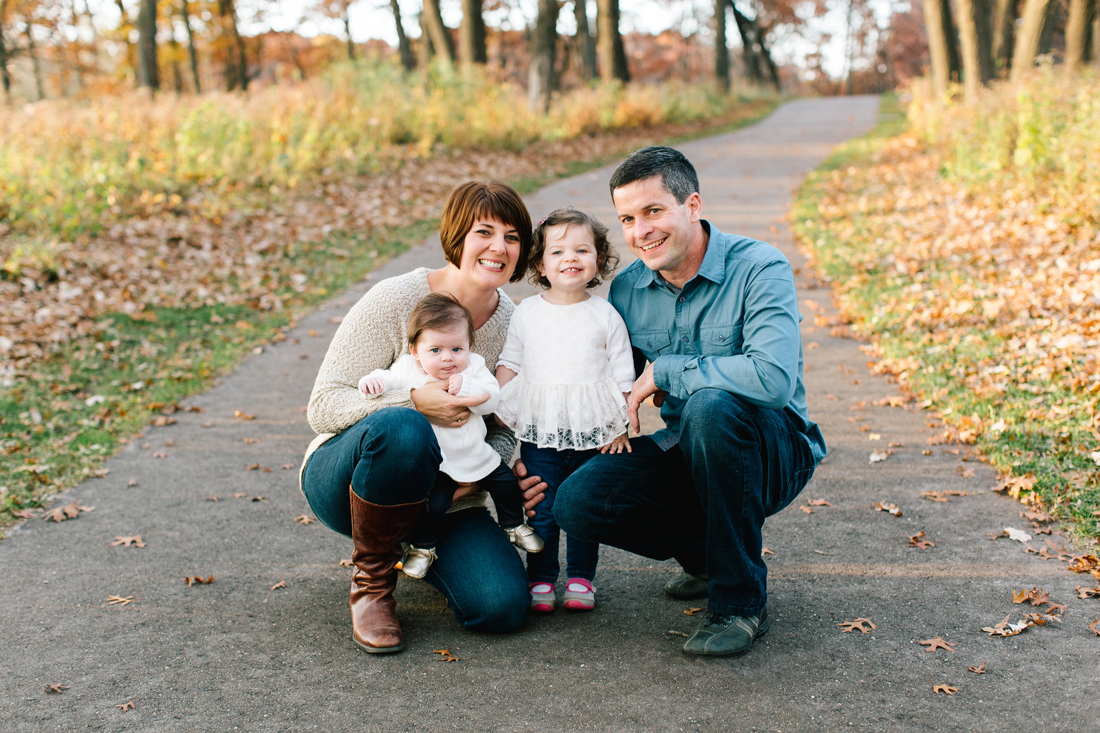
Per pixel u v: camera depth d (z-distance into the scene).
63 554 3.49
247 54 43.00
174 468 4.52
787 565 3.21
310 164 12.66
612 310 2.94
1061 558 3.09
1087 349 4.97
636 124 22.53
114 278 8.06
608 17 25.61
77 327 6.87
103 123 13.05
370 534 2.62
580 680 2.45
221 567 3.36
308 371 6.26
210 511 3.95
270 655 2.66
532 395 2.90
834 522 3.56
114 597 3.08
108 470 4.48
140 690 2.47
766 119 25.98
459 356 2.76
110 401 5.48
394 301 2.85
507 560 2.76
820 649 2.58
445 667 2.55
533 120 19.09
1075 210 7.77
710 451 2.44
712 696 2.34
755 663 2.51
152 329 7.04
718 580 2.56
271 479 4.35
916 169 12.59
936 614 2.77
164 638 2.79
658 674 2.47
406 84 18.12
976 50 16.16
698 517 2.79
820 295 7.44
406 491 2.54
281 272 8.85
